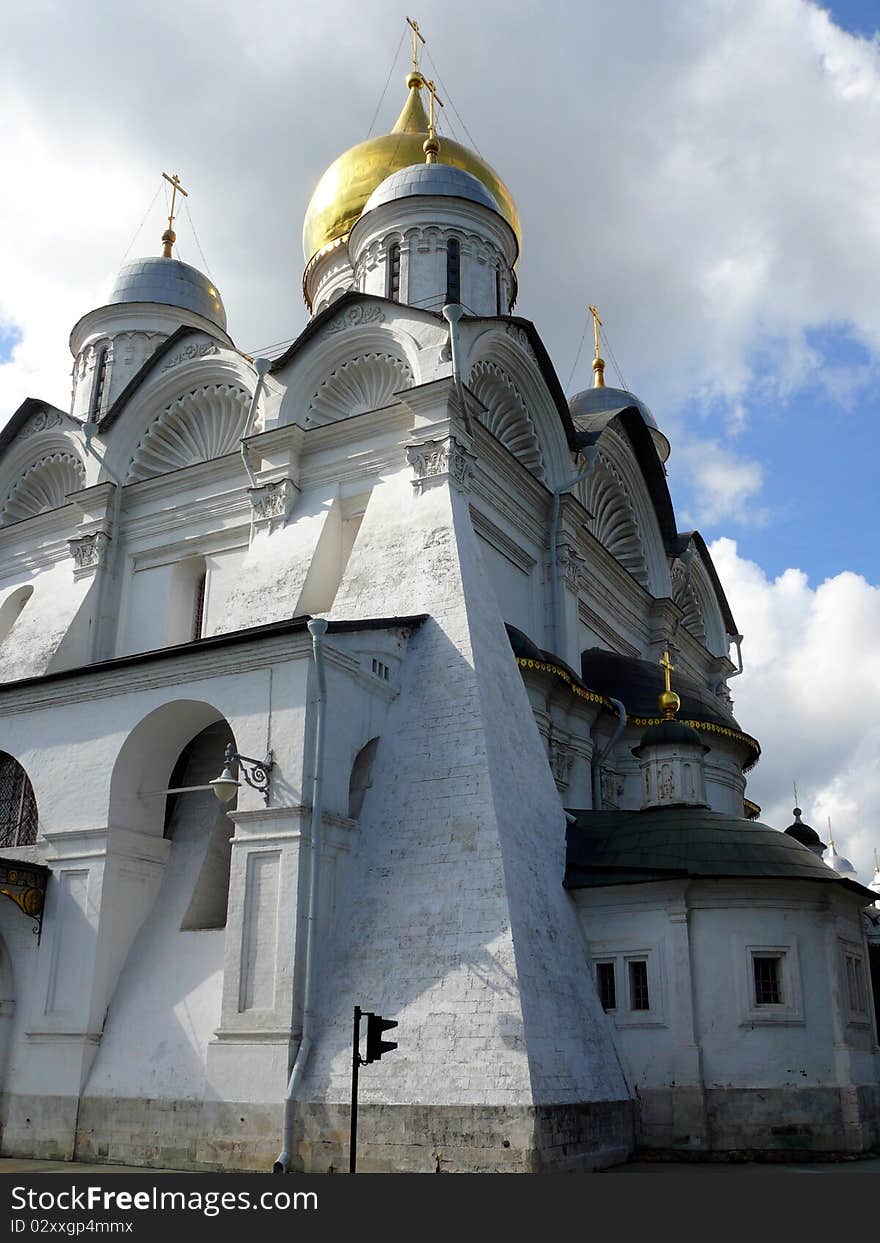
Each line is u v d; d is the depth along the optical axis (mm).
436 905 17719
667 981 18516
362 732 19516
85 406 34344
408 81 42625
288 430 25953
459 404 24281
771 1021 18203
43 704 21812
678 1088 17891
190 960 19234
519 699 21578
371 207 32438
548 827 20234
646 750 22969
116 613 28625
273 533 25625
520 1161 14938
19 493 32812
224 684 19578
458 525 22734
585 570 30000
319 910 17719
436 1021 16453
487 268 31688
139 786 20891
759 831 19828
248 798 18438
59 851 20500
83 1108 18469
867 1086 18812
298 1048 16875
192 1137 17266
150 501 29094
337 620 20609
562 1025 17047
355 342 26484
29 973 20078
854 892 19891
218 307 36219
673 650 35156
